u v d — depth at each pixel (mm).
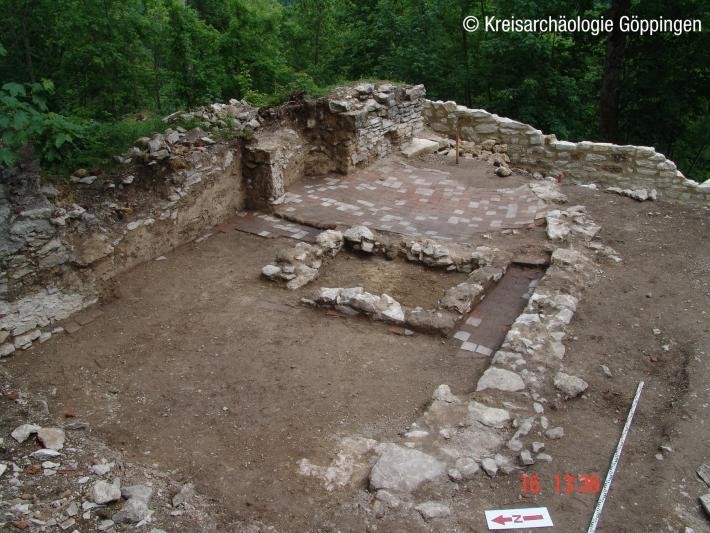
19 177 5660
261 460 4605
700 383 5426
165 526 3764
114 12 13188
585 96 18125
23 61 13430
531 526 3926
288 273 7352
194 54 15328
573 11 16078
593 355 5875
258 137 9492
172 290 7266
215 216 9016
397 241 8219
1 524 3576
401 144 12453
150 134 8180
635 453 4637
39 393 5391
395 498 4082
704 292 7047
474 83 19422
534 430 4773
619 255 7988
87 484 4039
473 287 6930
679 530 3904
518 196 10211
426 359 5984
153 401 5328
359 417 5125
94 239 6785
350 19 21922
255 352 6043
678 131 17344
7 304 5836
